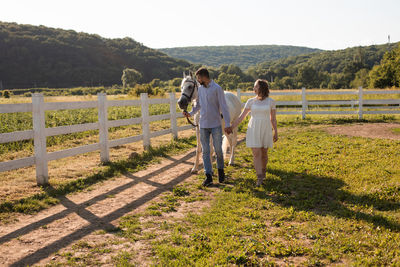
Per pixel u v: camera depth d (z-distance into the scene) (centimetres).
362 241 317
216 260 289
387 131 1030
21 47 15525
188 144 908
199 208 430
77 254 310
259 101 502
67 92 9494
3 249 321
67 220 396
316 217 379
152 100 851
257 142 497
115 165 659
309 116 1515
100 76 14750
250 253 304
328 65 18000
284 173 564
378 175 518
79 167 657
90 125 644
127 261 293
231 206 426
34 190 513
